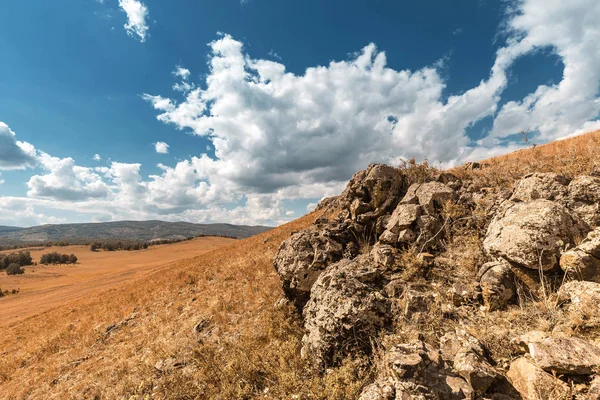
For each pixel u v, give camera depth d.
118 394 8.09
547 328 3.92
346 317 5.19
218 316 11.07
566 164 7.40
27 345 16.75
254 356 6.80
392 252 6.54
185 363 8.38
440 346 4.25
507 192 6.65
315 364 5.38
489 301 4.71
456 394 3.30
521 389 3.31
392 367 3.59
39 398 9.75
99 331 14.78
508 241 4.96
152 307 16.11
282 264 8.25
